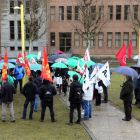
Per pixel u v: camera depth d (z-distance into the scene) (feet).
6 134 23.73
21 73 45.42
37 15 122.52
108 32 141.79
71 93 26.89
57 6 141.49
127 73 27.58
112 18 140.56
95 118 30.27
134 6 127.75
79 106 27.68
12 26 139.85
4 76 28.12
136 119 30.09
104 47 143.13
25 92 29.37
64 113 32.63
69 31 142.31
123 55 35.40
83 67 32.89
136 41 141.18
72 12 139.03
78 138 22.94
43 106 28.12
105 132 24.93
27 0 120.47
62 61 48.47
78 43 144.15
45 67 27.55
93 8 105.60
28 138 22.67
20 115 31.17
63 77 45.50
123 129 25.96
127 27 139.95
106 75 31.09
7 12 138.31
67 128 25.99
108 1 134.10
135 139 22.97
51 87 27.96
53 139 22.50
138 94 35.09
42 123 27.76
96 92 36.81
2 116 28.04
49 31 143.33
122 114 32.32
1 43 139.95
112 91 49.93
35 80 33.17
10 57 138.82
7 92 27.25
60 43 144.97
